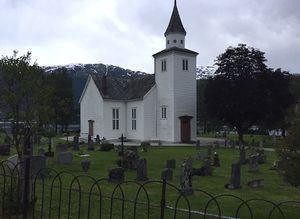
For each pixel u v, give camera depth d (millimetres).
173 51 51594
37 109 13578
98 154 31047
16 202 9891
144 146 37531
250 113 45656
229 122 48312
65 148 29250
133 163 21781
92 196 13508
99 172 20531
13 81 13648
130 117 55719
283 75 46969
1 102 13242
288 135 11906
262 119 46562
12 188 10078
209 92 48125
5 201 9891
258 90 45031
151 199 13688
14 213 9875
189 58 53156
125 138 56000
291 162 11773
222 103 46438
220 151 36094
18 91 13578
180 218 11133
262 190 16281
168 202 13289
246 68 45719
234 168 16547
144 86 55625
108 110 54906
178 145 45500
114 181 16828
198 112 83500
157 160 27422
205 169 20141
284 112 46375
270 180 18938
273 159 29141
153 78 56000
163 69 53406
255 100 44969
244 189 16406
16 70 13648
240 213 12172
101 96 54719
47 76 17094
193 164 25453
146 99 53312
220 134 84312
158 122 53938
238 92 45500
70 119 73500
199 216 11391
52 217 10430
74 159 26922
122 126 56156
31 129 13008
